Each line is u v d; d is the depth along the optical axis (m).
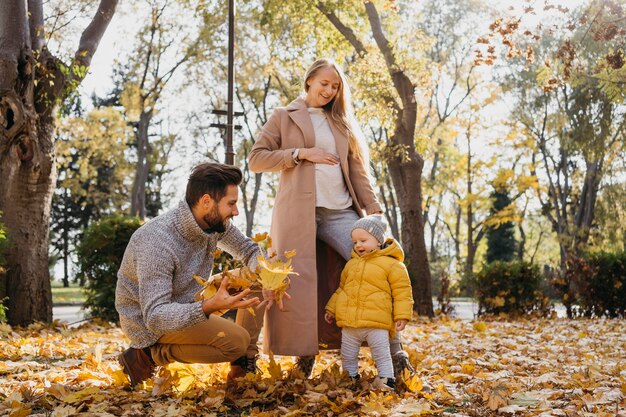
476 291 15.59
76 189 37.41
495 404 3.99
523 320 13.86
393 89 16.25
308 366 4.69
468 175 35.84
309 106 4.66
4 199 9.44
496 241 44.38
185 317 3.66
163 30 30.27
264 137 4.59
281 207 4.48
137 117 33.12
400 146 16.03
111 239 10.88
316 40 18.39
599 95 22.25
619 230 31.03
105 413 3.55
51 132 9.99
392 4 15.80
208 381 4.35
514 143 34.50
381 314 4.17
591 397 4.22
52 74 9.91
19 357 5.96
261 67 29.67
